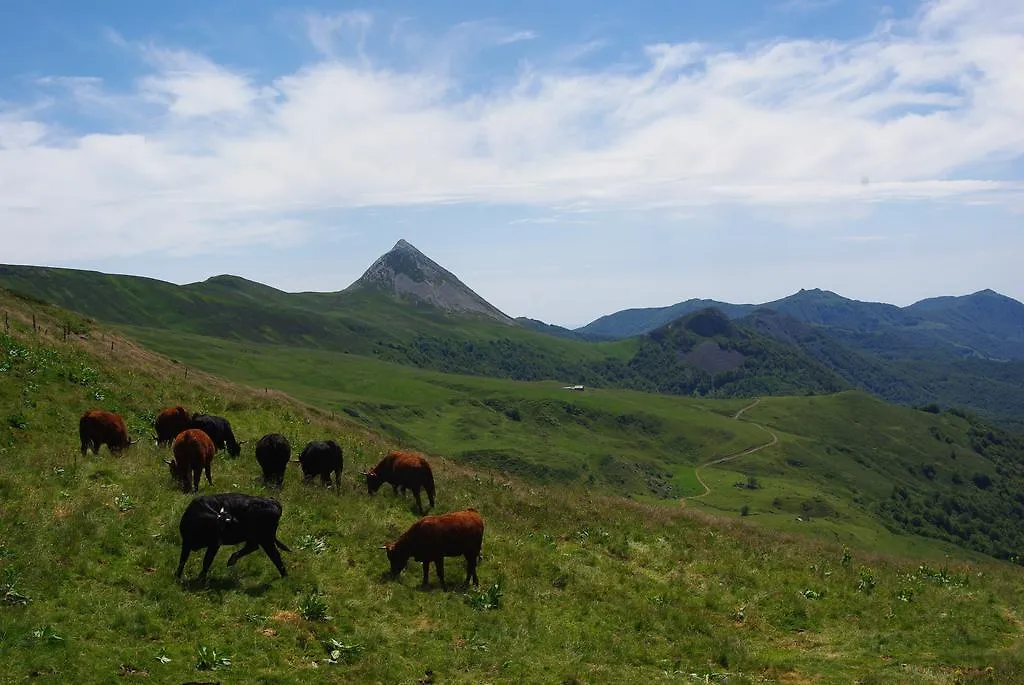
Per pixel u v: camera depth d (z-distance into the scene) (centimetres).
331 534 1772
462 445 17288
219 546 1436
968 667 1358
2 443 2038
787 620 1652
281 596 1374
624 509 2702
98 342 4003
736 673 1304
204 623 1212
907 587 1966
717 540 2369
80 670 1000
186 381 3703
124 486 1794
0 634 1039
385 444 3681
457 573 1683
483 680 1173
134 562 1404
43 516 1473
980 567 2503
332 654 1176
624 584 1797
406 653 1234
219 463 2264
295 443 2945
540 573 1770
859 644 1501
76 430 2319
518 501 2489
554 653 1320
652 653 1385
